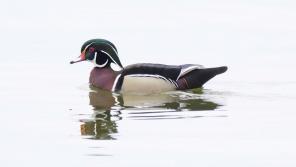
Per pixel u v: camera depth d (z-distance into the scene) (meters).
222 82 21.09
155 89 20.12
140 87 20.12
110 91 20.34
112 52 21.00
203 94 19.80
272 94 19.62
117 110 17.98
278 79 21.22
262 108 18.12
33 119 17.14
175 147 14.95
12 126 16.56
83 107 18.33
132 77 20.23
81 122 16.83
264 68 22.41
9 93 19.83
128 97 19.58
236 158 14.34
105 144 15.17
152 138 15.53
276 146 15.01
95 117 17.28
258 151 14.71
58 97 19.44
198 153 14.62
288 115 17.36
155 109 18.08
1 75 21.86
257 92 19.89
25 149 14.93
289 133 15.84
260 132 15.94
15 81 21.20
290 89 20.19
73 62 21.16
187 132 15.98
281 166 13.90
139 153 14.62
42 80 21.34
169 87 20.19
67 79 21.58
